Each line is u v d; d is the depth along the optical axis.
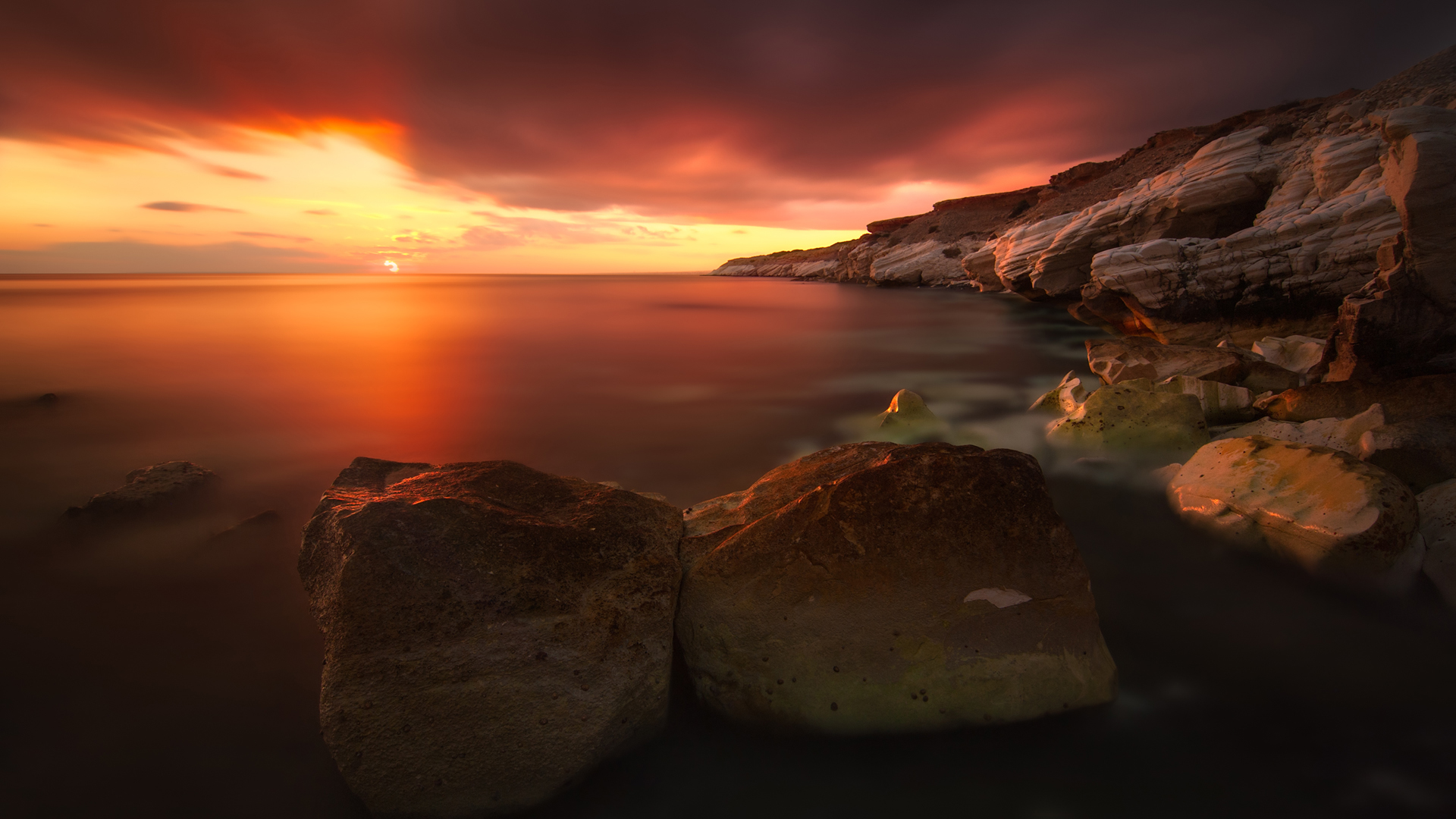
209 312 33.16
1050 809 3.19
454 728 2.94
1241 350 10.77
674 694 3.75
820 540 3.57
